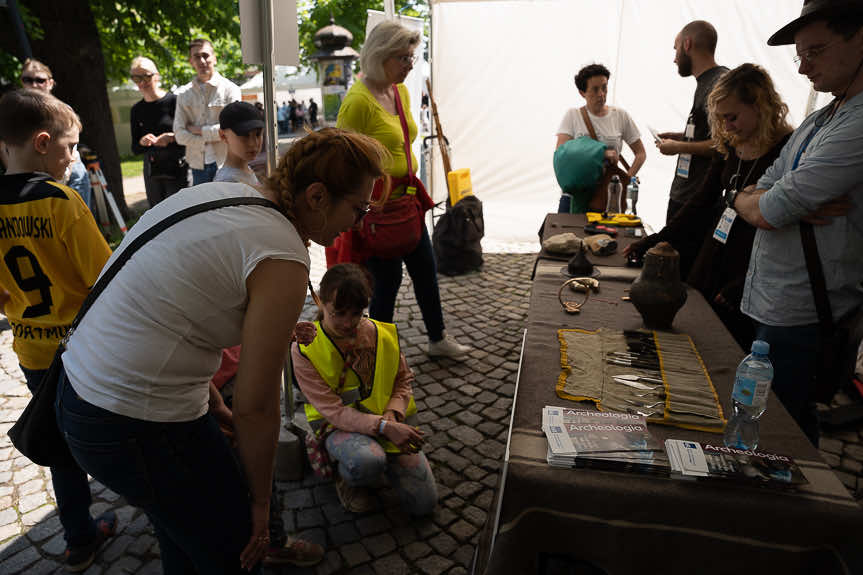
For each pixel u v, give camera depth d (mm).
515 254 5992
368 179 1084
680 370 1676
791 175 1705
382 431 2002
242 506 1226
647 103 5539
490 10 5684
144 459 1072
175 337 1025
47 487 2408
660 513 1179
